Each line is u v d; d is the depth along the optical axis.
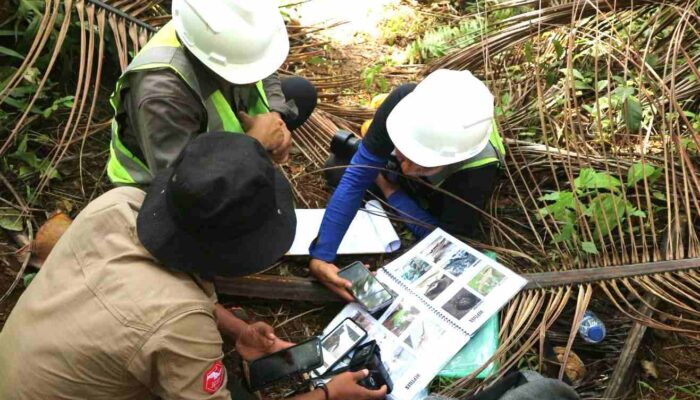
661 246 2.04
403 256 2.04
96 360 1.21
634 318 1.78
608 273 1.92
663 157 2.22
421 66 2.95
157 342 1.18
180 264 1.22
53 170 2.02
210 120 1.67
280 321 1.98
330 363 1.76
